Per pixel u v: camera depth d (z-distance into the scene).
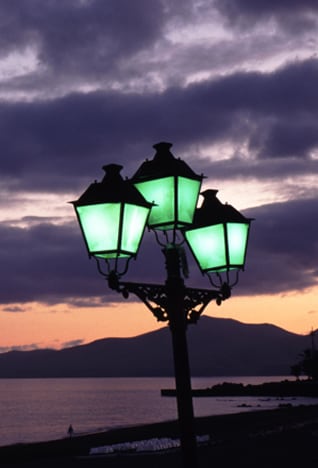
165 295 4.91
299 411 58.25
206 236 5.22
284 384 151.25
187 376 4.81
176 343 4.86
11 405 147.25
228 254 5.17
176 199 4.83
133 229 4.61
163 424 49.66
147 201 4.74
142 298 4.79
